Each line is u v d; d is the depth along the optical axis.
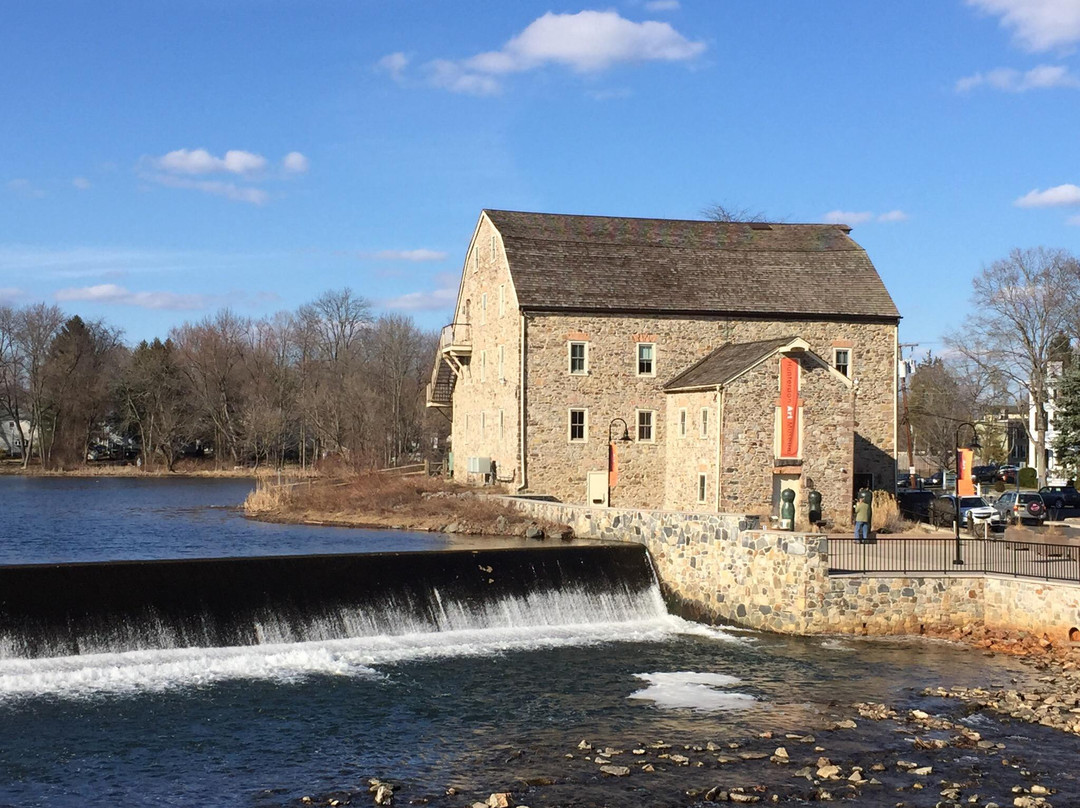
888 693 23.97
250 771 18.50
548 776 18.41
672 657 27.16
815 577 29.67
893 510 46.25
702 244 56.50
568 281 51.69
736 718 21.97
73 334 120.12
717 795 17.44
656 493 51.44
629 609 31.97
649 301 51.59
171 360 116.00
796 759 19.34
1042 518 47.38
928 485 86.69
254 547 39.47
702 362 51.34
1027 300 72.31
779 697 23.62
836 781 18.19
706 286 53.22
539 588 30.55
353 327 134.62
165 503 68.62
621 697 23.44
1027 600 29.25
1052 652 27.78
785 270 55.25
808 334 52.91
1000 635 29.34
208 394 115.62
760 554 30.48
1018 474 72.12
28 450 115.38
